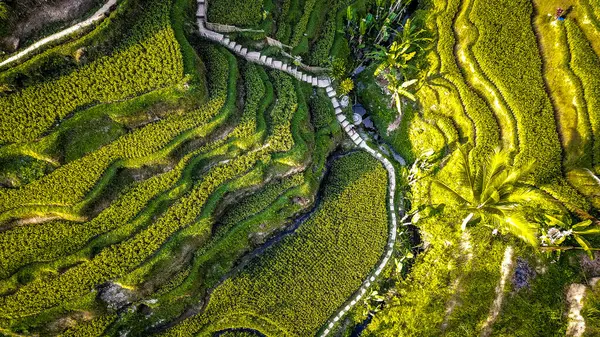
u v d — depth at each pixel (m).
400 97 24.34
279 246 22.25
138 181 19.42
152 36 19.08
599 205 19.97
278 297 21.64
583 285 18.84
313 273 22.06
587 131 19.89
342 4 24.91
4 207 17.72
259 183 20.77
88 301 18.27
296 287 21.83
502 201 16.05
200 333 21.05
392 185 23.59
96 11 18.30
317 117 23.09
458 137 22.75
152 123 19.27
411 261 22.86
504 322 19.14
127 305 19.78
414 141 24.05
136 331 20.25
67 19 18.03
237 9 21.77
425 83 23.55
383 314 21.75
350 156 23.89
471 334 19.28
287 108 21.42
